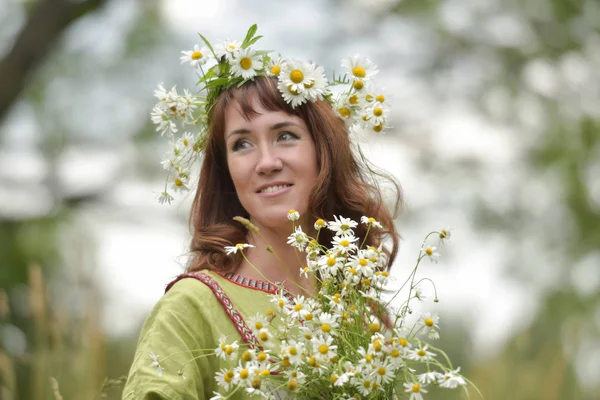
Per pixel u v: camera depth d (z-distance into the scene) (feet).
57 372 17.79
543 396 23.79
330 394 9.87
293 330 10.44
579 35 43.42
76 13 34.88
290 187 11.13
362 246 11.52
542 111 43.60
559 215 42.91
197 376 10.23
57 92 41.37
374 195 12.21
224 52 11.25
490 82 43.29
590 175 42.98
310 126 11.34
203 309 10.48
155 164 41.52
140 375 10.06
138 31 41.73
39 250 36.11
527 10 43.06
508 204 42.55
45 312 18.35
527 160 43.65
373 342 9.46
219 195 11.79
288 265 11.34
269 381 9.75
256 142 11.13
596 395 26.58
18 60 33.81
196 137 11.93
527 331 25.18
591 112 43.70
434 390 17.49
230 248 10.46
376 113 11.53
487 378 23.99
